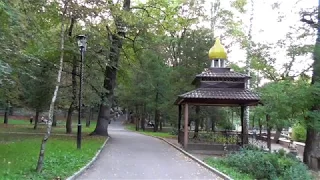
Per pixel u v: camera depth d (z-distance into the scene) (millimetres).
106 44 25750
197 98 21297
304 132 35562
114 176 11656
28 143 19375
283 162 15438
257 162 14906
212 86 22438
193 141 22844
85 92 28547
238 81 22562
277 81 21422
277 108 18938
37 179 9398
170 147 23500
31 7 13969
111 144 23391
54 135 27141
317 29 18469
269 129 23906
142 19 27078
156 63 42625
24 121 54281
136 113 52500
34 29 15102
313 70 18312
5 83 15758
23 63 17078
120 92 50406
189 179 11727
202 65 32094
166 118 44562
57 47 18422
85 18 13812
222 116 33094
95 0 13031
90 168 13109
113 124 69312
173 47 39125
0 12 12602
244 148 18438
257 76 27562
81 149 17562
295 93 17969
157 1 28828
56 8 12945
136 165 14516
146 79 42688
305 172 14945
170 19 29078
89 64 27000
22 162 12117
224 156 19094
